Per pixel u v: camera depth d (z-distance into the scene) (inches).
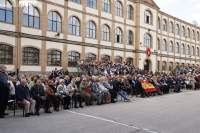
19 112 609.9
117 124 515.2
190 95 1082.7
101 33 1647.4
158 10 2174.0
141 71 1434.5
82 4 1517.0
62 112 629.6
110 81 845.8
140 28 1935.3
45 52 1309.1
